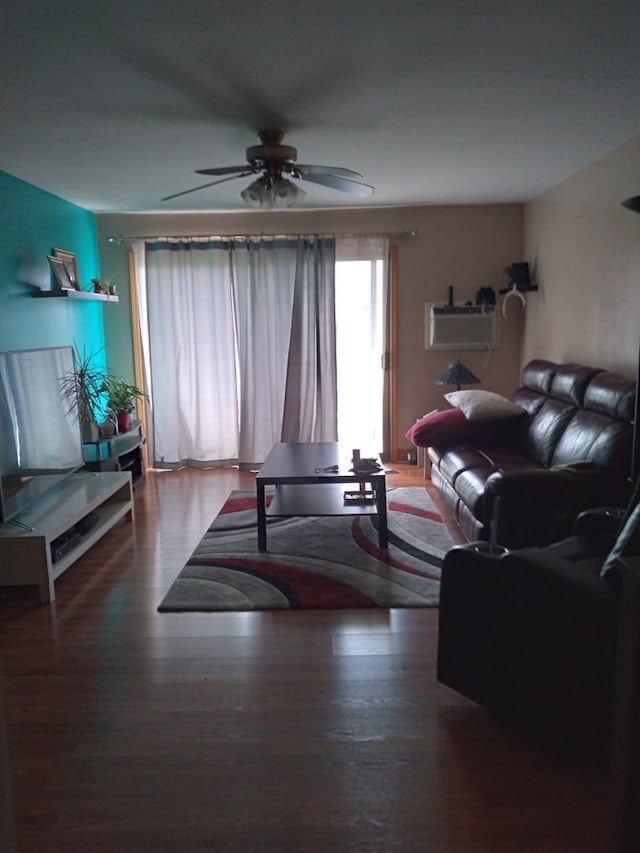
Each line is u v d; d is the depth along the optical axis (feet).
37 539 9.72
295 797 5.71
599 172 12.80
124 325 18.69
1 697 3.76
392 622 9.10
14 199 13.34
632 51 7.64
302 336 18.16
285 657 8.16
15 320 13.30
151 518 14.16
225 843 5.22
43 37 6.98
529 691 6.28
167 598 9.89
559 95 9.12
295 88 8.66
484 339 18.49
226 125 10.16
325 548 11.96
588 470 10.11
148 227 18.24
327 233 18.20
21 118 9.66
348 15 6.65
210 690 7.42
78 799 5.73
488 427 14.89
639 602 4.04
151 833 5.33
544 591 6.03
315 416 18.47
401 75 8.29
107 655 8.27
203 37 7.09
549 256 15.97
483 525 10.66
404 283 18.43
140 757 6.27
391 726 6.72
